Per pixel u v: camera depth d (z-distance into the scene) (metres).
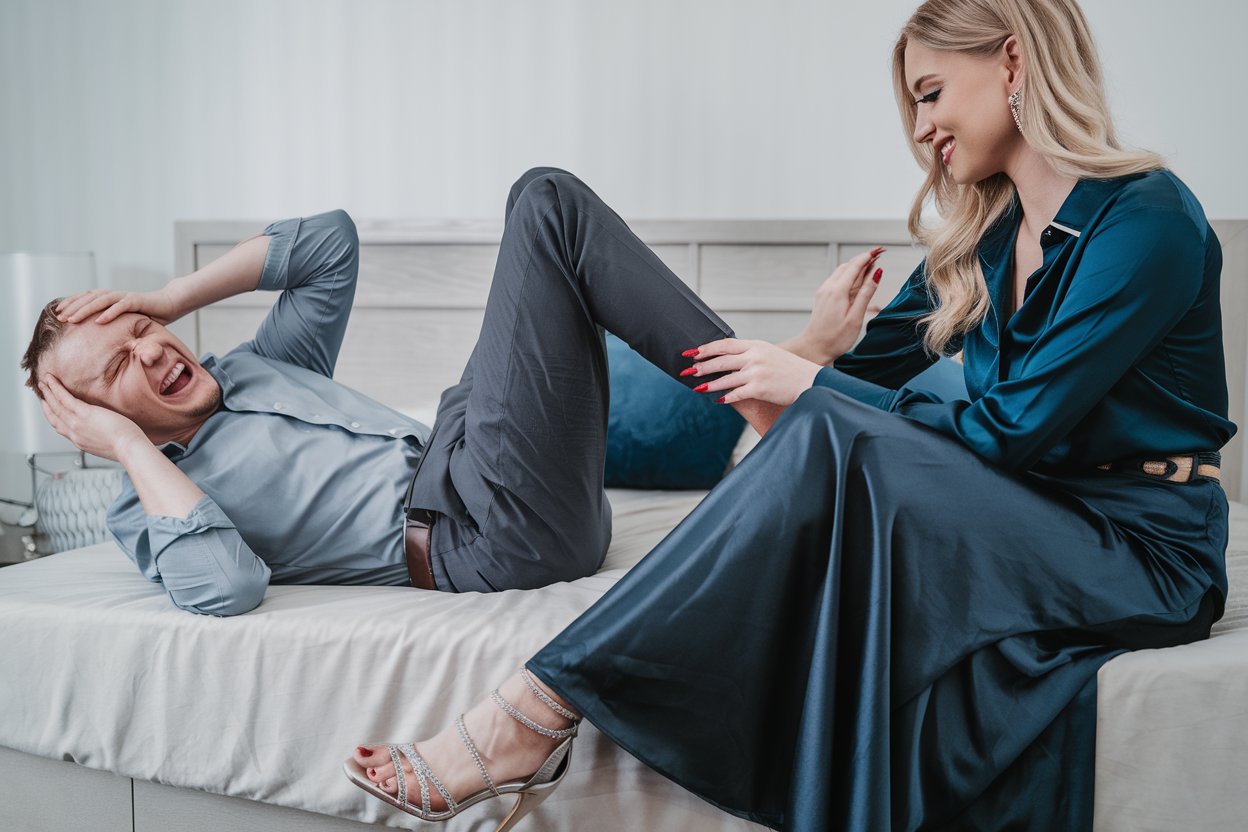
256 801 1.35
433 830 1.26
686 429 2.44
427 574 1.48
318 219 1.83
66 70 3.21
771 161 2.89
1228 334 2.72
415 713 1.27
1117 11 2.69
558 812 1.23
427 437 1.69
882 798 1.04
